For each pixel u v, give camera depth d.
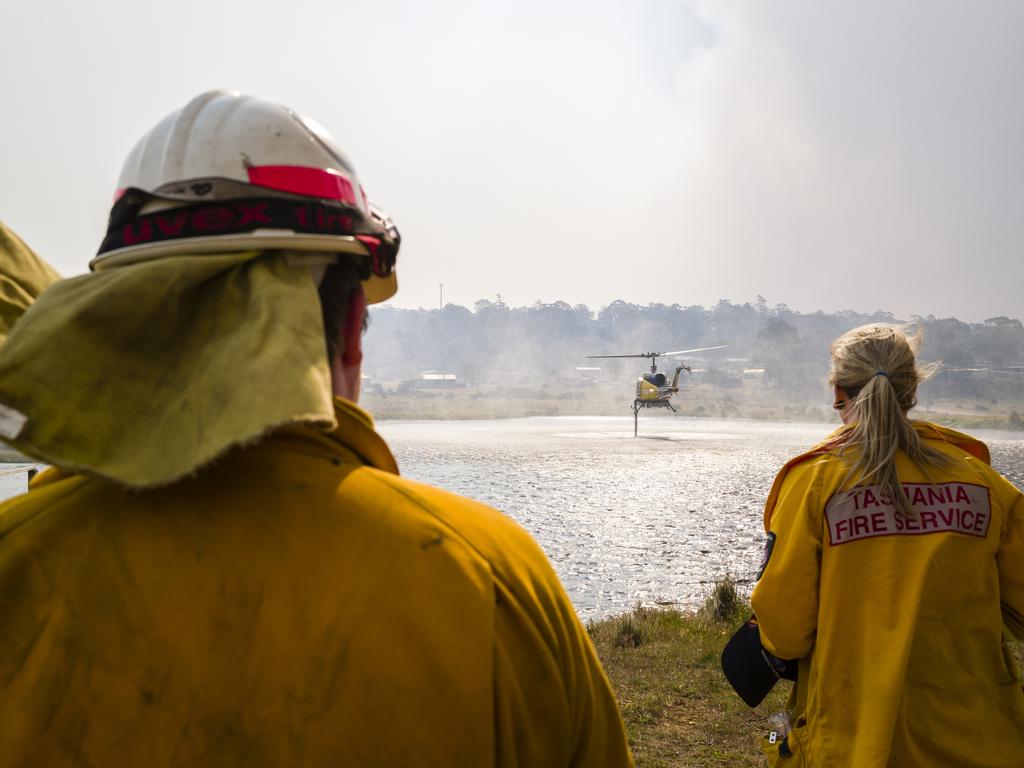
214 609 0.69
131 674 0.69
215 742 0.68
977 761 1.91
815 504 2.09
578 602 9.34
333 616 0.69
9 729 0.69
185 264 0.70
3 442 0.63
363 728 0.68
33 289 1.01
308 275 0.77
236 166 0.76
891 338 2.25
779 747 2.19
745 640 2.27
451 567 0.73
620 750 0.94
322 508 0.73
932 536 2.01
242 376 0.64
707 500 18.20
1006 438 51.75
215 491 0.73
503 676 0.73
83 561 0.71
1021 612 2.12
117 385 0.67
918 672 1.96
